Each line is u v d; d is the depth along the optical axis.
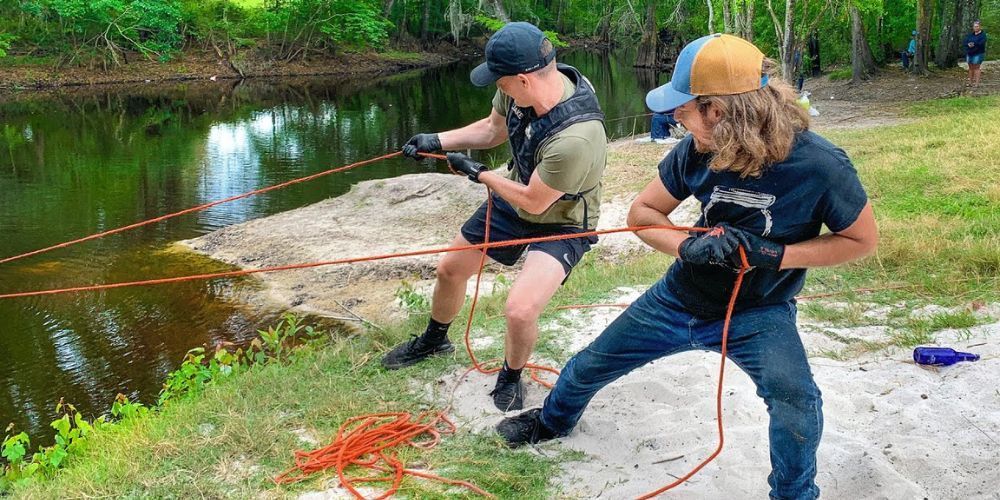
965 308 5.20
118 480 3.81
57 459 4.32
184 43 39.75
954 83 22.92
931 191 9.07
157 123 24.38
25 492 3.95
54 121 24.81
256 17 41.91
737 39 2.79
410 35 49.91
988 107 16.95
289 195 14.30
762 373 2.98
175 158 18.52
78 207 13.88
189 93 32.78
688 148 3.05
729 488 3.45
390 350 5.14
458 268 4.54
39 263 10.73
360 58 44.03
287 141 21.05
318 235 11.41
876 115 18.16
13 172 16.98
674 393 4.29
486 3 42.00
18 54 35.12
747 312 3.09
